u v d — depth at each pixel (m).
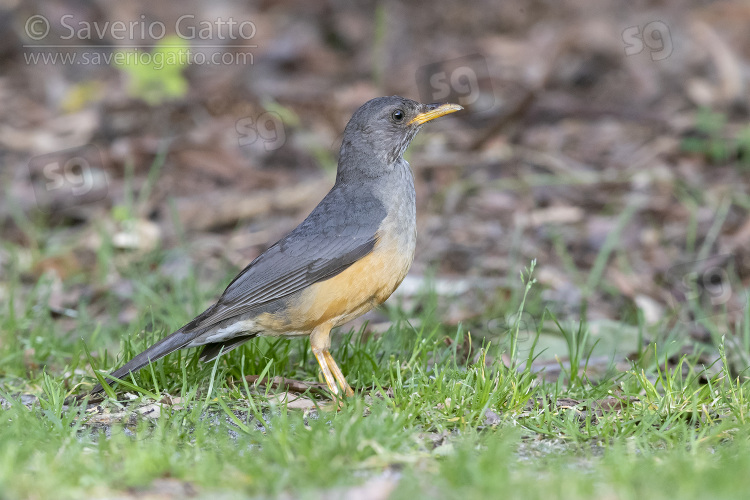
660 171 15.23
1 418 7.20
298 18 20.44
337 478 6.18
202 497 5.89
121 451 6.59
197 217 14.65
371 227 8.62
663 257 13.16
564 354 10.01
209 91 17.92
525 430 7.50
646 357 9.67
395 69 18.80
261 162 16.34
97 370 8.62
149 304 11.53
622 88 17.92
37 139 16.77
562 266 13.07
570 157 15.84
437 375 8.15
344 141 9.14
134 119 17.23
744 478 5.82
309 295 8.51
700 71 18.06
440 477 6.15
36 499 5.70
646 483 5.89
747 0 19.55
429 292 11.58
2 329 10.36
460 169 15.59
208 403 7.82
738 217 14.07
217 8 20.45
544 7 20.34
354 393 8.51
